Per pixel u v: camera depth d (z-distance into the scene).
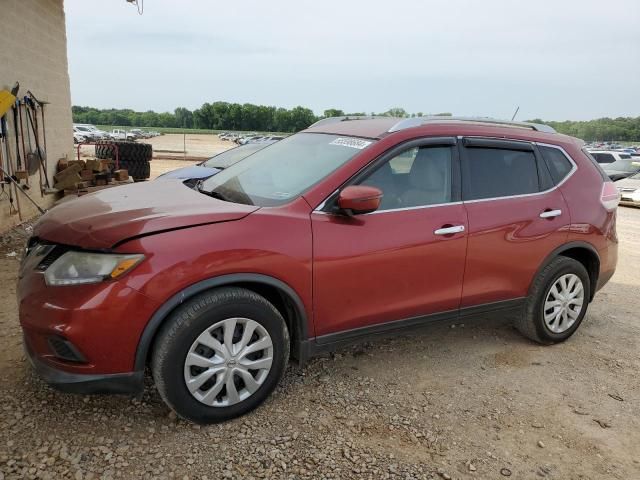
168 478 2.54
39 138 9.65
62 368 2.66
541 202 4.07
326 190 3.21
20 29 8.68
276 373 3.11
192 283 2.71
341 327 3.30
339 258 3.15
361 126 3.93
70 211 3.13
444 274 3.61
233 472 2.62
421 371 3.81
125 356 2.64
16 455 2.60
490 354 4.17
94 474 2.52
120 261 2.59
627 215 14.27
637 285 6.50
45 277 2.69
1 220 7.57
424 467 2.76
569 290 4.35
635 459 2.97
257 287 3.04
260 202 3.25
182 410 2.81
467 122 3.99
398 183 3.49
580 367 4.05
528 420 3.27
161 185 3.85
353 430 3.03
